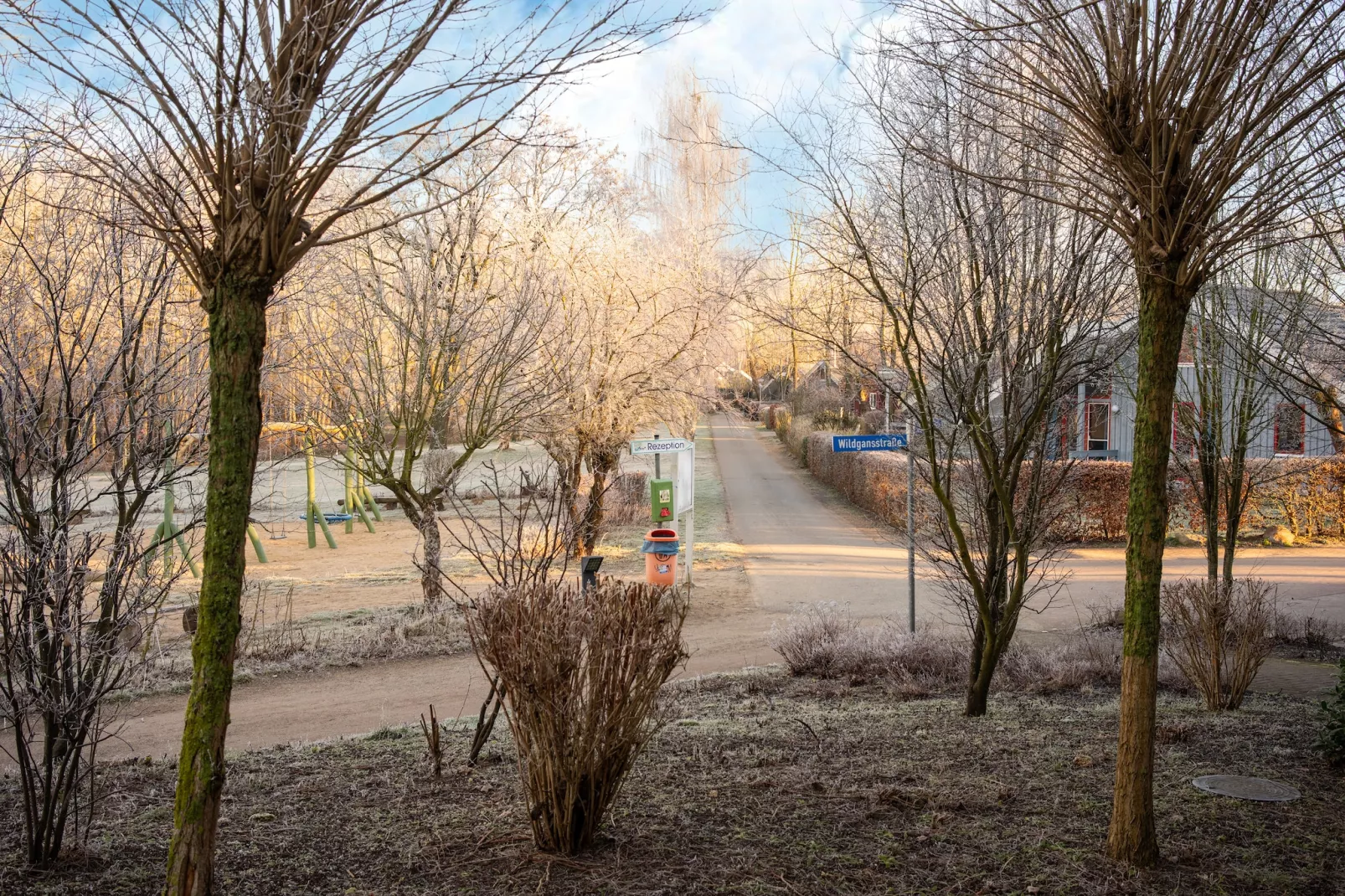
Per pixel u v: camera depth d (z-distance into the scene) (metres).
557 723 3.84
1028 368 6.99
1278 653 10.79
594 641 3.87
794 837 4.17
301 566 21.17
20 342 4.81
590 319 17.31
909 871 3.79
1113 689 8.74
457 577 18.33
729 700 8.68
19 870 3.84
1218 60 3.51
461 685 9.97
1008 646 10.09
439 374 13.58
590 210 18.02
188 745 2.90
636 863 3.83
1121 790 3.93
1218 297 9.33
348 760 5.78
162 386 5.08
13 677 4.13
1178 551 20.16
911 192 6.73
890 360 7.80
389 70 3.11
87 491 4.76
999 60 4.80
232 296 2.93
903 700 8.44
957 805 4.63
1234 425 10.30
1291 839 4.19
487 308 13.98
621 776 4.11
